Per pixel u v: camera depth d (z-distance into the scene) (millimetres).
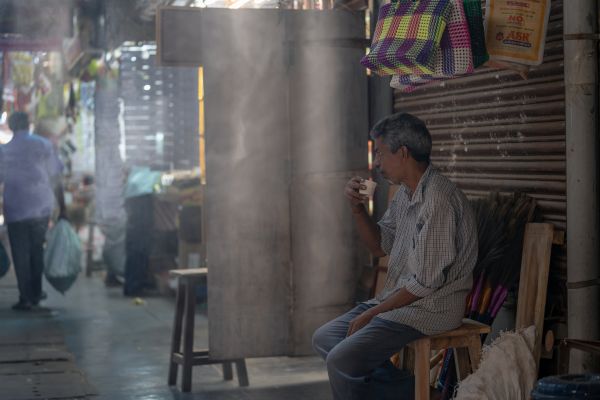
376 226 4574
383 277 5430
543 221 4414
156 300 9789
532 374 4043
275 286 5742
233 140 5664
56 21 8828
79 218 13039
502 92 4695
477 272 4477
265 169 5711
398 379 4219
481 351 4105
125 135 10805
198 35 5992
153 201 10250
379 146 4227
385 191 5926
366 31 6105
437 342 4062
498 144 4746
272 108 5707
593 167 4066
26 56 12312
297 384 5969
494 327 4809
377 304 4352
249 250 5699
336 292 5809
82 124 13133
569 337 4113
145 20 8781
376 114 5988
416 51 3959
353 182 4504
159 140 10844
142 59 10773
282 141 5723
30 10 8711
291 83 5730
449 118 5223
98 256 12883
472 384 3957
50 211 9156
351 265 5840
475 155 4969
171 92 10828
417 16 4020
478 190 4965
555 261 4320
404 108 5734
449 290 4031
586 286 4066
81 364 6652
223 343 5707
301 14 5750
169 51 5969
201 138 7414
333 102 5812
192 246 9516
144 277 10180
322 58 5781
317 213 5781
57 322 8453
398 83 4480
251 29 5668
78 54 10430
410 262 4109
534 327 4152
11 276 11773
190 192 9828
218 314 5691
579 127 4059
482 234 4496
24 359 6703
